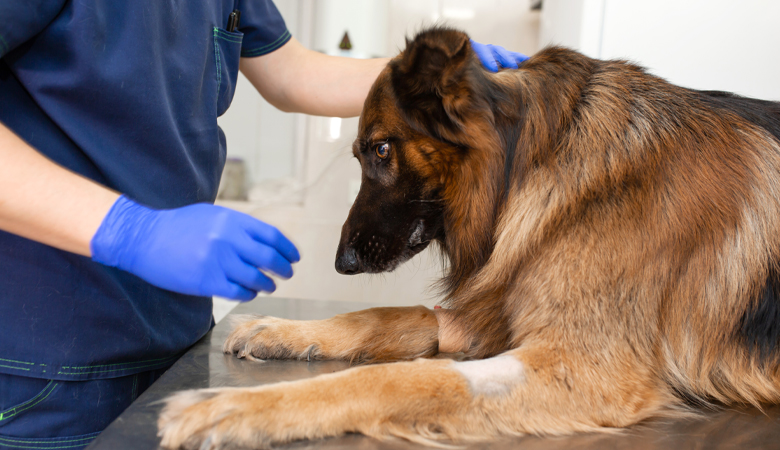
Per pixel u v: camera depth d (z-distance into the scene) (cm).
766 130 111
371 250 128
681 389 101
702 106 112
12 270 95
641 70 119
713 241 101
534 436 85
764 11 204
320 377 85
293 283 341
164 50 109
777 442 81
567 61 117
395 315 125
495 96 108
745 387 104
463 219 119
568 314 95
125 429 74
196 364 107
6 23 79
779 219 105
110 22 98
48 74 94
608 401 89
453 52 100
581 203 100
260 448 73
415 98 111
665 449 78
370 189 129
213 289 87
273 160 336
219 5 127
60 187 79
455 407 84
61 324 99
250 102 328
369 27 284
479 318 113
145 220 85
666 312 99
